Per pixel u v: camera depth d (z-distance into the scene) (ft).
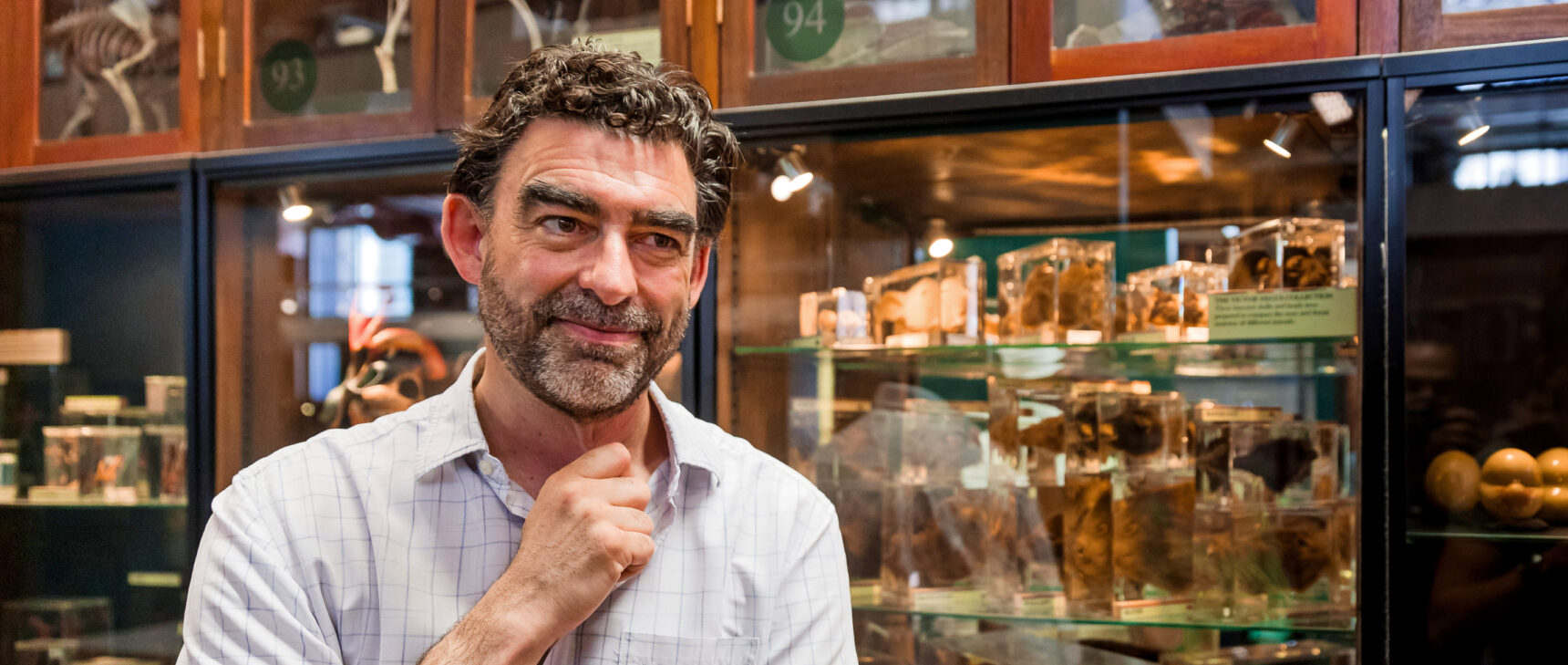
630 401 2.70
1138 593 4.94
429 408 3.18
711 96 4.92
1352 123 4.31
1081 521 5.03
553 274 2.61
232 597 2.74
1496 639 4.09
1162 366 5.29
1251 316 4.69
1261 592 4.76
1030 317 5.19
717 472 3.20
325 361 6.14
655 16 5.02
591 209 2.57
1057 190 5.56
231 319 5.55
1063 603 5.04
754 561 3.14
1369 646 4.10
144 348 6.59
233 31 5.50
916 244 5.81
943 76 4.62
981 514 5.20
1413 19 4.11
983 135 4.67
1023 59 4.54
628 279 2.58
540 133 2.67
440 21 5.24
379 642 2.88
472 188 2.88
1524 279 4.40
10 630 6.27
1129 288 5.09
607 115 2.62
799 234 5.32
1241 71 4.22
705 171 3.03
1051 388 5.13
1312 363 5.02
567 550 2.67
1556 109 4.16
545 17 5.16
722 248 4.89
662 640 2.95
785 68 4.87
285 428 5.96
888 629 5.26
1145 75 4.33
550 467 3.12
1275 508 4.76
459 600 2.93
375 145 5.15
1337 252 4.54
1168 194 5.44
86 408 6.25
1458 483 4.27
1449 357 4.42
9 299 6.63
